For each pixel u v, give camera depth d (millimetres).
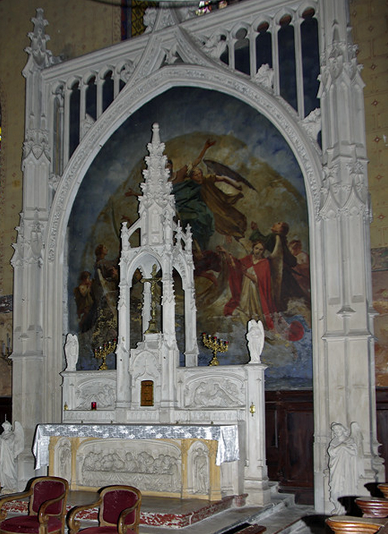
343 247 13469
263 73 15766
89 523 11922
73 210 18266
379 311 13906
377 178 14398
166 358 13906
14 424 16344
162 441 13086
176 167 16922
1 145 20344
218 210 16109
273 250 15164
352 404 12977
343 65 14242
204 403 13758
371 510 8445
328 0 14719
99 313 17438
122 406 14320
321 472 13258
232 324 15430
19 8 20875
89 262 17844
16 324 17469
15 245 17719
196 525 11203
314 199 14367
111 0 19531
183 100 17031
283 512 13141
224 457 12203
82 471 13781
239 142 16062
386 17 14875
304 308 14555
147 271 15414
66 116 18703
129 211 17500
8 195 19969
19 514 12859
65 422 15039
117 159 17859
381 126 14531
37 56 18734
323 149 14414
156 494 12906
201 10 18250
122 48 17812
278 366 14703
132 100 17500
